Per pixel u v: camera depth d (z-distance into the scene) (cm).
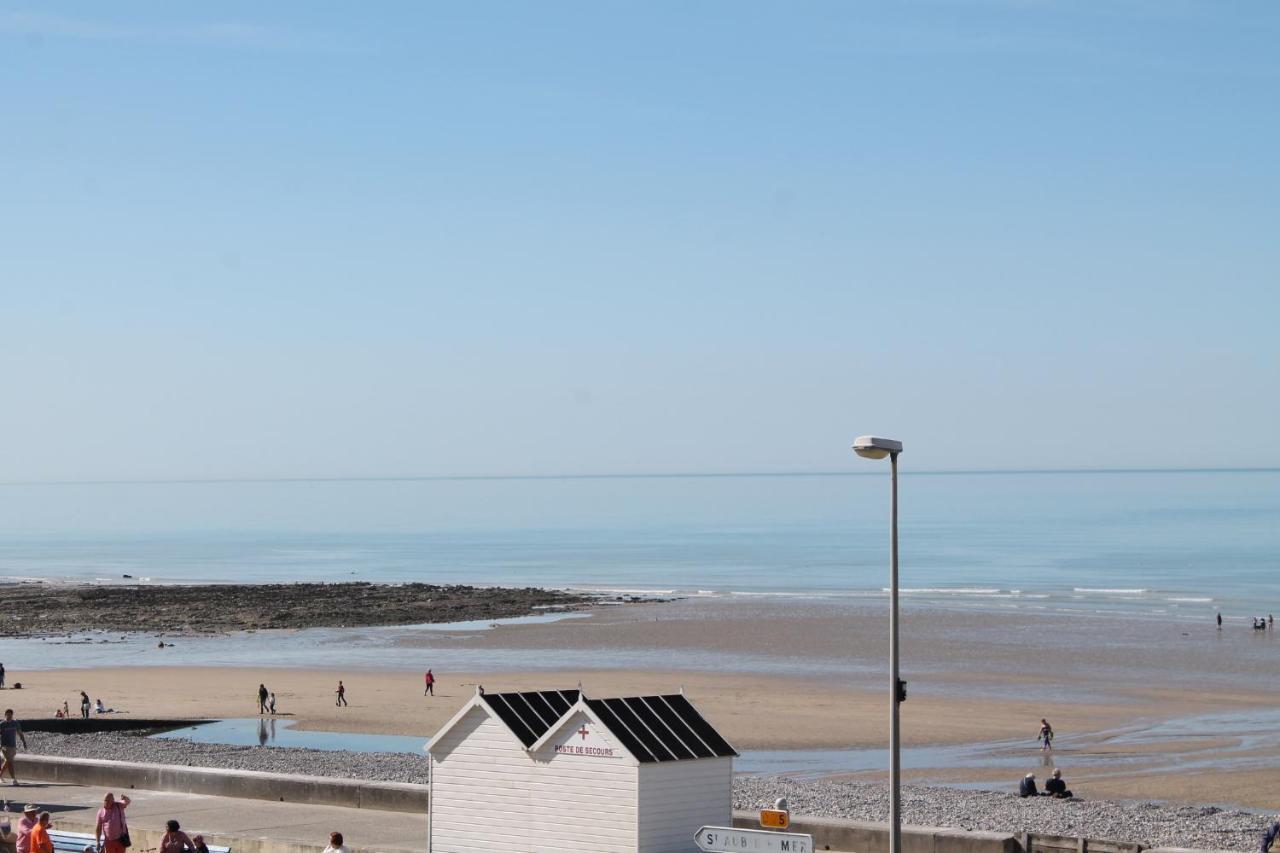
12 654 12269
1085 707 8356
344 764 6253
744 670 10212
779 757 6819
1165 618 13925
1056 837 3859
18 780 4978
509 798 3422
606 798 3272
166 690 9594
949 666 10350
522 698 3538
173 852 3225
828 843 3991
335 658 11494
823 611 14912
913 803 5359
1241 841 4691
